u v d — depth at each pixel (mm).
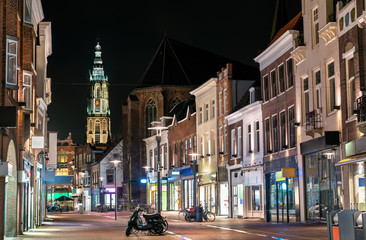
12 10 24969
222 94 53062
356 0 26234
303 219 33781
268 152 40188
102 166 101875
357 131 26578
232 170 49875
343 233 14312
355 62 26281
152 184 77125
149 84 87875
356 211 14125
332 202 29766
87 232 30172
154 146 76688
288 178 36438
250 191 45688
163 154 72812
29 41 32000
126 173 89000
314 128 31234
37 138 33156
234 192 49406
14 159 26531
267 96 41344
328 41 30250
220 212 53094
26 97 31312
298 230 26516
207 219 41469
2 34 23859
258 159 43656
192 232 28047
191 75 88938
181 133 65750
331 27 29312
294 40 35031
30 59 31875
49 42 44844
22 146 27500
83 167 118375
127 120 91375
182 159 65750
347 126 27656
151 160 78375
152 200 76875
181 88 86750
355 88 26328
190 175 61812
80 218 54312
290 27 37031
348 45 27672
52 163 51719
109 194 99688
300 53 34000
